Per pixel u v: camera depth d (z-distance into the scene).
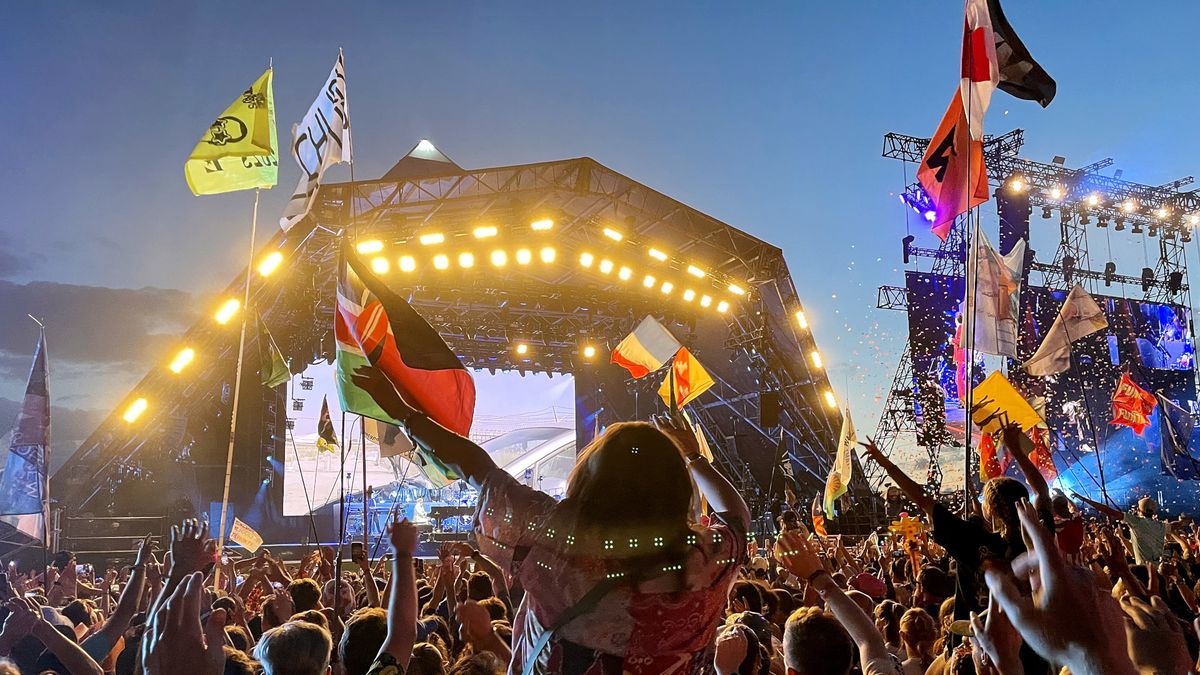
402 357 3.81
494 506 2.25
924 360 30.97
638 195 25.91
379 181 23.17
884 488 29.58
